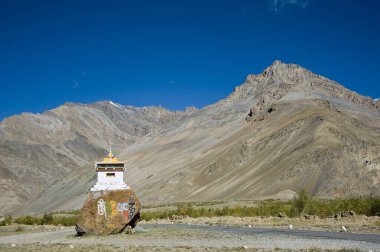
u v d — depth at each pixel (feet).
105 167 159.63
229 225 163.73
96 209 134.00
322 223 150.51
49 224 231.09
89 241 119.44
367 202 185.16
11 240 136.67
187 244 104.88
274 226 150.92
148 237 124.47
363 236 110.32
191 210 234.17
